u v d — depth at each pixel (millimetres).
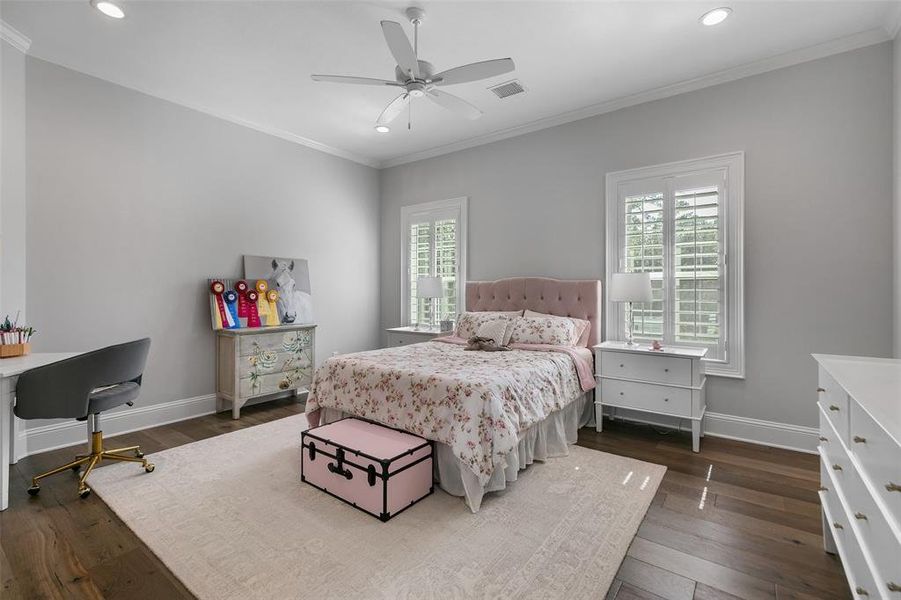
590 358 3545
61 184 3086
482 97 3680
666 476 2621
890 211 2727
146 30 2730
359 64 3164
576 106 3865
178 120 3734
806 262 2990
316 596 1581
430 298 4969
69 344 3135
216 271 4012
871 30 2732
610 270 3811
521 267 4391
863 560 1236
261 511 2184
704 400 3309
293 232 4652
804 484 2500
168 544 1900
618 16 2592
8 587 1640
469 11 2539
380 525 2055
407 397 2506
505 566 1751
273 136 4461
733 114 3244
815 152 2957
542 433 2832
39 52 2943
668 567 1755
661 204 3547
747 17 2602
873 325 2785
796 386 3035
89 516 2146
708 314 3338
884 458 1075
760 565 1762
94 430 2592
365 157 5398
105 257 3312
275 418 3820
